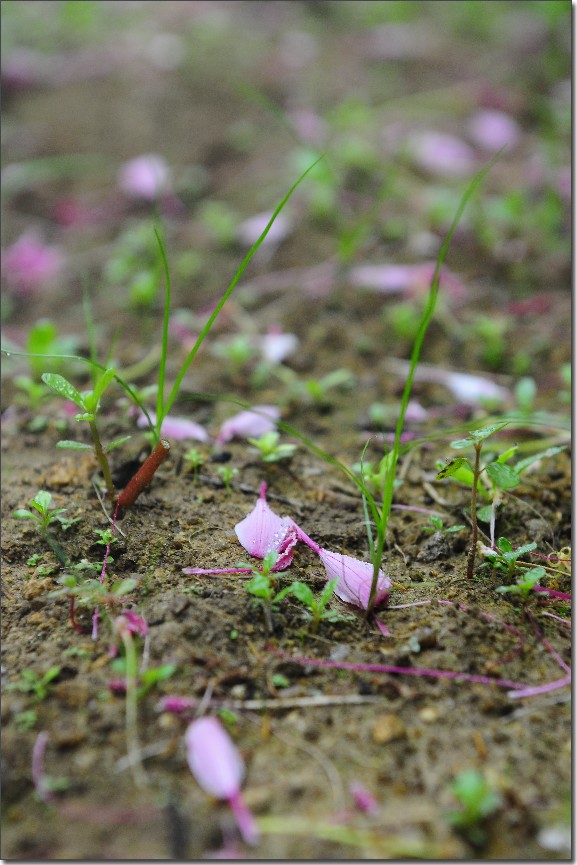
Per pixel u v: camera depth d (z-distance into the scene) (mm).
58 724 485
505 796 474
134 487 546
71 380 633
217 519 550
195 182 850
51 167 882
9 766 478
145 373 639
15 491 564
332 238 748
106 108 986
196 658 496
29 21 1243
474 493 523
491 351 647
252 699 491
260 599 514
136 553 533
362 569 520
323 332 667
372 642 507
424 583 529
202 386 632
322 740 484
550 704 495
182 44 1143
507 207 708
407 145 872
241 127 936
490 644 508
